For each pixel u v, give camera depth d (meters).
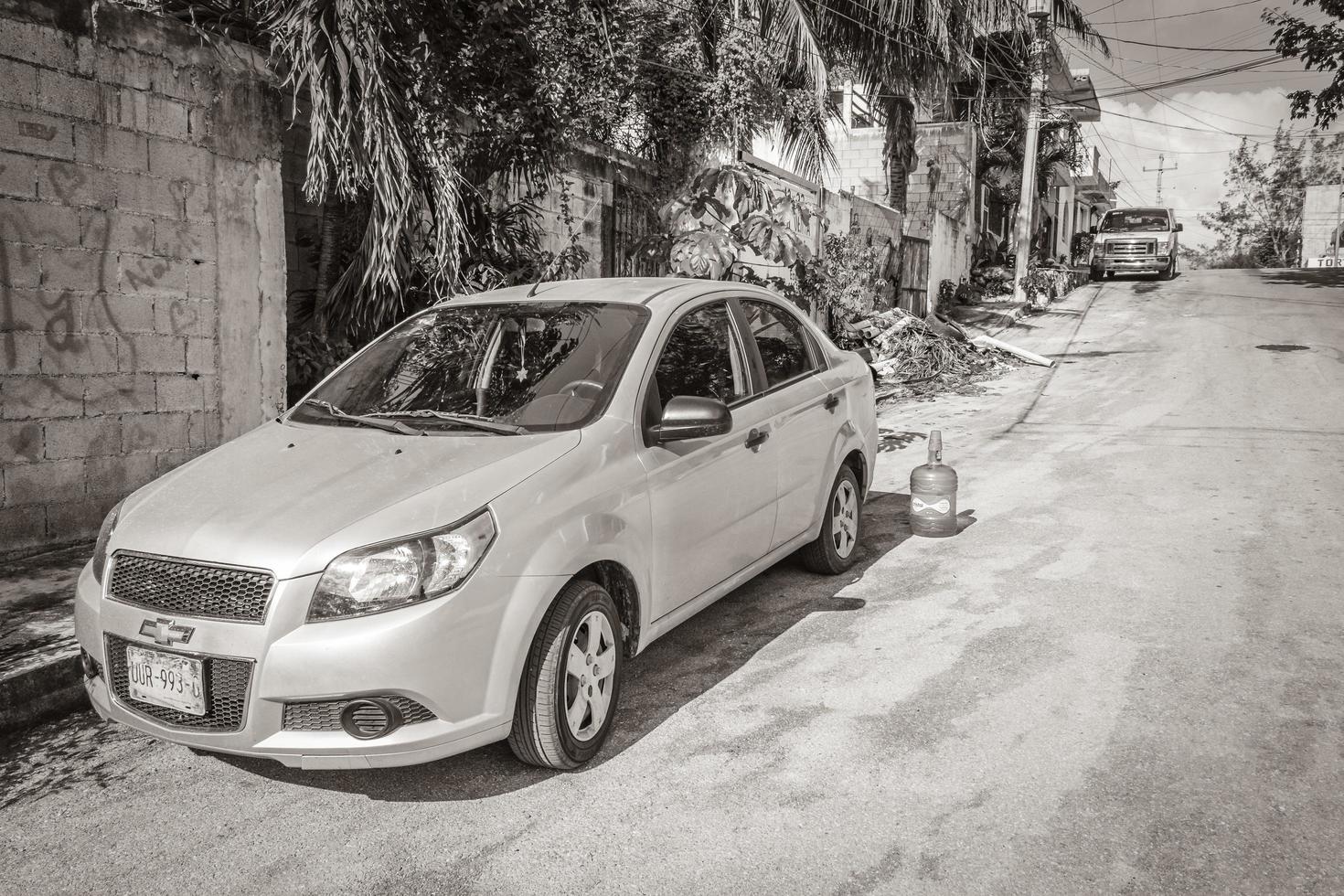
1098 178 49.00
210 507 3.33
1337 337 16.88
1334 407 10.99
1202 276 34.47
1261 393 12.09
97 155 5.67
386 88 6.28
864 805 3.21
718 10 12.52
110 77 5.70
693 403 3.87
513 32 7.23
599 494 3.57
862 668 4.34
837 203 16.84
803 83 14.55
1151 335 18.83
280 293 6.80
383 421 3.93
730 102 12.22
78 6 5.50
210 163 6.28
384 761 3.01
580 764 3.51
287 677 2.93
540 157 8.04
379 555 3.02
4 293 5.30
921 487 6.48
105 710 3.31
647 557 3.80
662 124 12.00
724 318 4.77
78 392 5.69
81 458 5.75
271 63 6.62
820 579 5.62
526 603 3.21
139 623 3.13
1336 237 54.59
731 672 4.35
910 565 5.86
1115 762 3.44
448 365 4.23
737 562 4.55
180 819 3.24
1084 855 2.90
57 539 5.67
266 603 2.98
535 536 3.28
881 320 15.53
